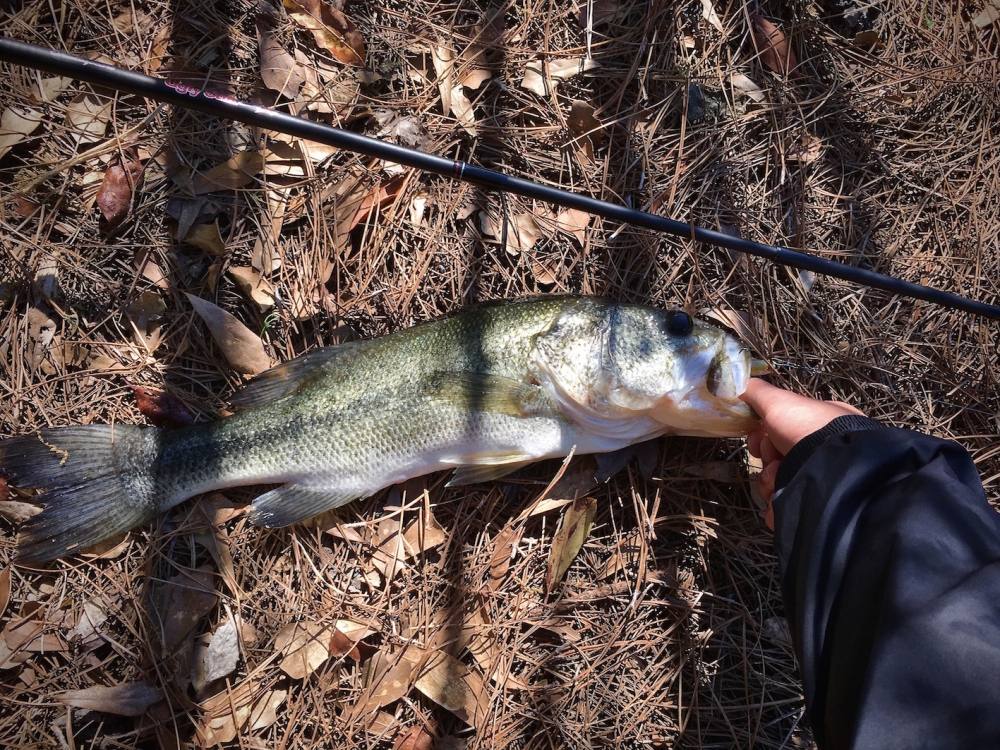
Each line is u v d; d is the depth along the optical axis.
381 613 0.60
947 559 0.39
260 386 0.60
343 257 0.63
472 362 0.59
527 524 0.62
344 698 0.59
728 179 0.66
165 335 0.62
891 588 0.39
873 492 0.43
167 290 0.62
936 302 0.59
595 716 0.60
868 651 0.39
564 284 0.65
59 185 0.61
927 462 0.44
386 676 0.59
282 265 0.62
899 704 0.37
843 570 0.43
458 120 0.64
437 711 0.60
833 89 0.68
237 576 0.60
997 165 0.69
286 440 0.59
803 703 0.61
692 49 0.67
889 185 0.68
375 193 0.63
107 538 0.58
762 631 0.62
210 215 0.63
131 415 0.61
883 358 0.66
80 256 0.61
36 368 0.60
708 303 0.65
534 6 0.66
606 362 0.59
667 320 0.59
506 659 0.60
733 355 0.58
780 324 0.65
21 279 0.61
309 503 0.59
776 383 0.65
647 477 0.62
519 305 0.60
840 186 0.68
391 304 0.63
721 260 0.65
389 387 0.59
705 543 0.62
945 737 0.36
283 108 0.63
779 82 0.68
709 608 0.62
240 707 0.58
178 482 0.58
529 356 0.59
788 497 0.46
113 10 0.62
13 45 0.51
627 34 0.67
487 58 0.65
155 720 0.57
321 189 0.63
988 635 0.37
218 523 0.60
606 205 0.58
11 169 0.61
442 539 0.61
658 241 0.65
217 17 0.63
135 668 0.58
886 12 0.70
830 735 0.40
